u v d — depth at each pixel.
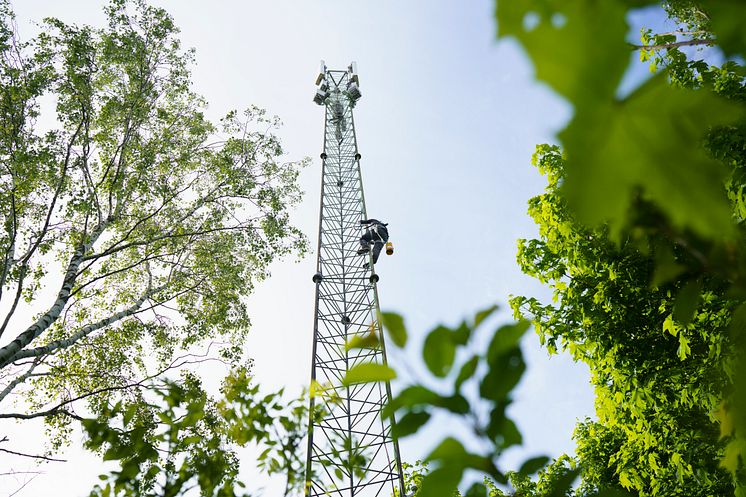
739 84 4.67
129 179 10.02
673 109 0.31
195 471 2.70
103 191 9.98
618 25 0.31
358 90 16.95
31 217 9.30
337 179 14.47
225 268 11.02
